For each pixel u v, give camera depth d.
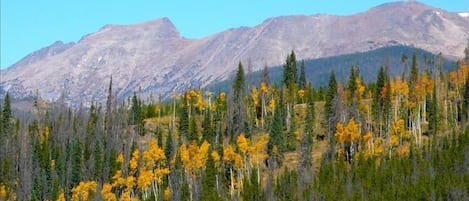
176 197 190.25
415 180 173.38
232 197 185.88
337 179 179.25
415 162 182.62
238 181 196.88
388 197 165.50
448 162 179.88
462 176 171.38
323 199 170.00
